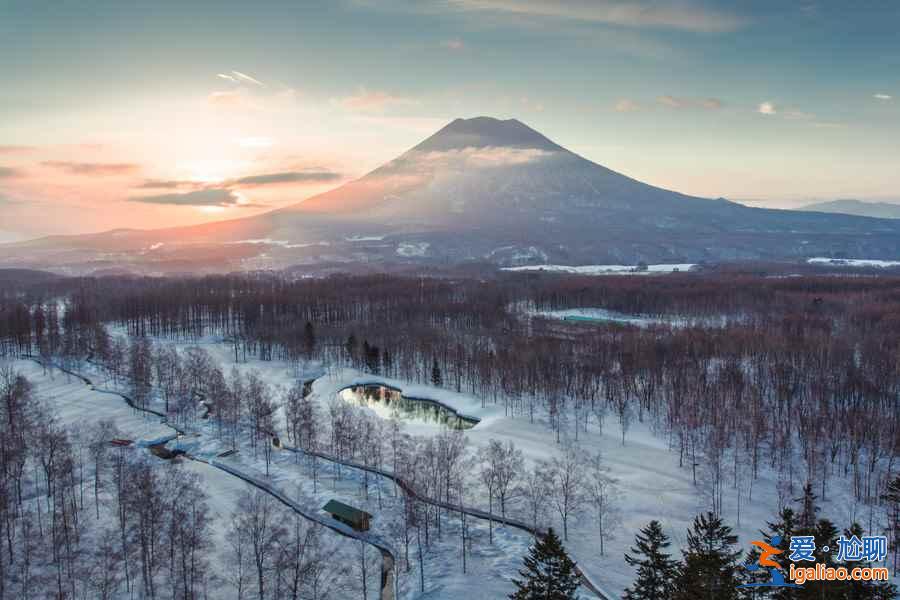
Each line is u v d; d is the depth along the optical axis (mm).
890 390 172125
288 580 89812
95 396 184000
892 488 104438
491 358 199125
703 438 146000
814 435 139625
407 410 191625
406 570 97438
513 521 112188
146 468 116062
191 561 90688
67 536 95750
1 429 132000
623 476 132875
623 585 92750
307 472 136250
